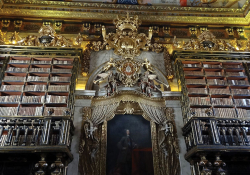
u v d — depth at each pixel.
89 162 8.84
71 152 8.92
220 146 8.27
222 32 12.96
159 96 10.59
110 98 10.15
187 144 9.34
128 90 10.12
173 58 11.60
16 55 10.40
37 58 10.55
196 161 8.85
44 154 7.83
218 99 10.24
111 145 9.36
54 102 9.46
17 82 9.88
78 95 10.05
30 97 9.51
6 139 8.22
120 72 10.84
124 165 8.98
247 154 8.82
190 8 12.64
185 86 10.34
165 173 8.95
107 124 9.81
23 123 8.44
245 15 12.98
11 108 9.17
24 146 7.85
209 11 12.83
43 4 12.12
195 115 9.78
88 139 9.18
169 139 9.51
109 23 12.55
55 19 12.30
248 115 9.95
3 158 8.41
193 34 12.68
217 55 11.36
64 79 10.13
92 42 11.66
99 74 10.66
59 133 8.31
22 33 11.73
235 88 10.76
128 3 12.49
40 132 8.62
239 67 11.32
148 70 11.29
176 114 10.17
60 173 7.79
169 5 12.60
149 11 12.70
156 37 12.30
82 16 12.45
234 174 9.09
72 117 9.38
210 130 8.71
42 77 10.09
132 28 11.68
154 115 9.99
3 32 11.59
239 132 9.18
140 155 9.24
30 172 8.45
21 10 12.09
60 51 10.70
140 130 9.79
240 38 12.73
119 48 11.51
